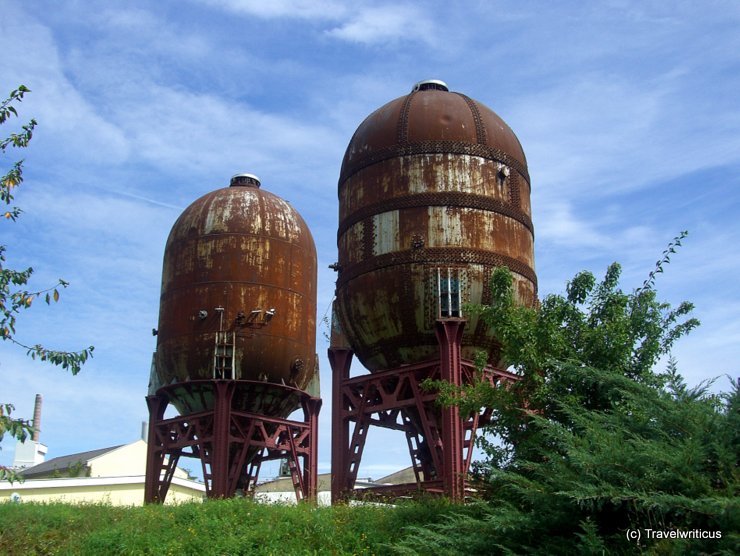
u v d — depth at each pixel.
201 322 36.47
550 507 16.17
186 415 37.03
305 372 38.56
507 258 30.55
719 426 15.76
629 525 15.25
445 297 29.45
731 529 13.87
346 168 32.84
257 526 24.03
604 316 21.67
